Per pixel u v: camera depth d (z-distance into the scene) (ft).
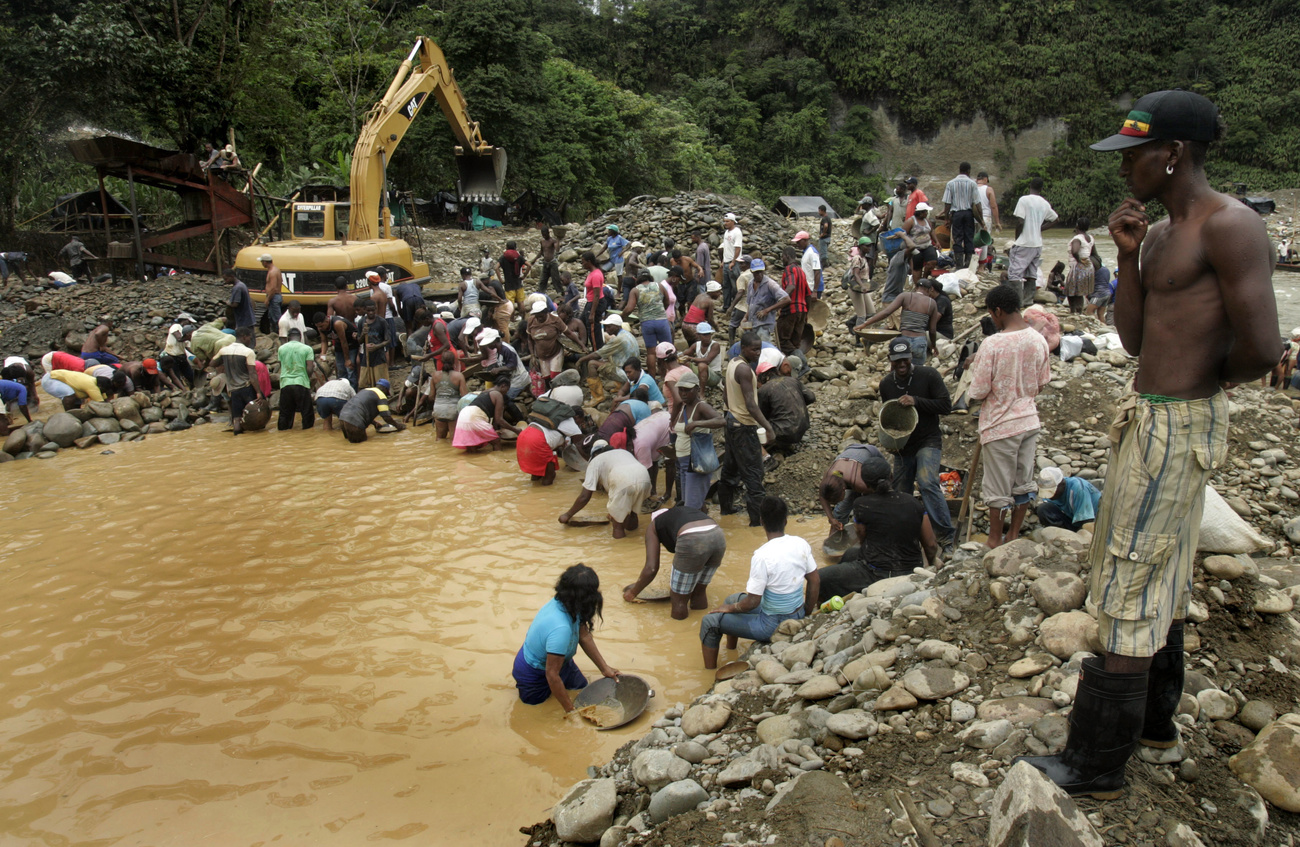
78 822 13.51
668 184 139.44
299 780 14.53
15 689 17.53
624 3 205.77
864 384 32.78
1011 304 18.04
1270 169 163.43
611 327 34.91
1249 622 12.12
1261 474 22.30
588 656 17.84
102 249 70.33
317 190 56.85
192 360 46.98
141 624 20.42
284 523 27.27
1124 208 8.80
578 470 32.73
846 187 191.31
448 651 19.04
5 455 35.42
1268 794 9.41
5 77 65.51
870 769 11.24
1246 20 175.63
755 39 204.64
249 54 78.74
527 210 106.42
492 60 100.01
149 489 31.07
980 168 192.44
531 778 14.49
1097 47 183.62
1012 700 11.53
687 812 11.66
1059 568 14.37
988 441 18.39
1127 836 8.83
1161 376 8.39
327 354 45.39
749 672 16.19
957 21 191.72
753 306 36.37
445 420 37.37
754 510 26.50
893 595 16.38
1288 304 68.59
